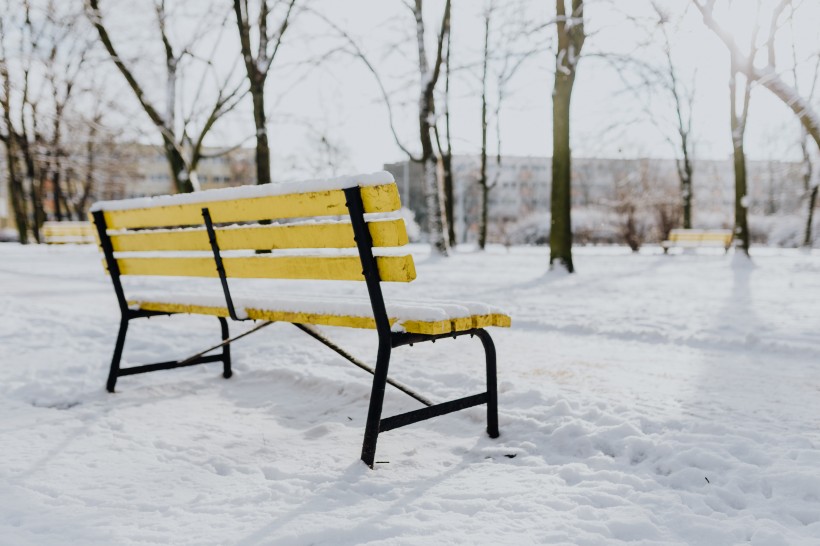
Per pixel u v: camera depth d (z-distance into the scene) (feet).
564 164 41.37
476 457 8.64
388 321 8.04
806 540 5.97
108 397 11.98
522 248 117.91
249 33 48.52
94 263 53.21
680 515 6.55
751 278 39.27
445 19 59.11
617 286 33.19
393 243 7.77
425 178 62.59
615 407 10.47
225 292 10.56
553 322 20.15
